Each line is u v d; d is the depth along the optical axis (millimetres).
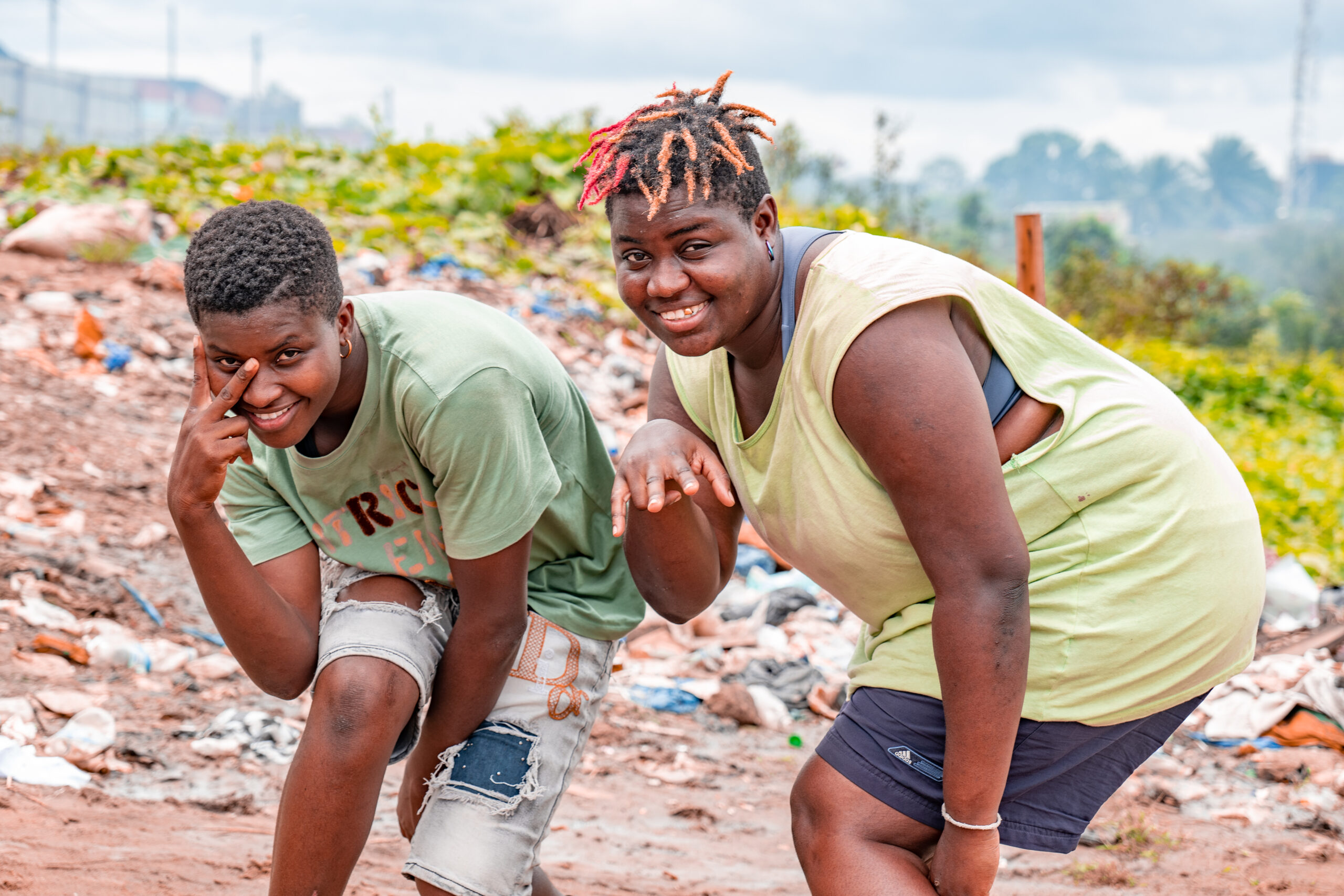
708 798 4094
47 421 6016
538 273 9711
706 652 5184
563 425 2428
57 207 8469
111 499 5512
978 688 1897
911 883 2051
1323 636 5852
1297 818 4320
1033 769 2154
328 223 9609
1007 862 3854
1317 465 10406
